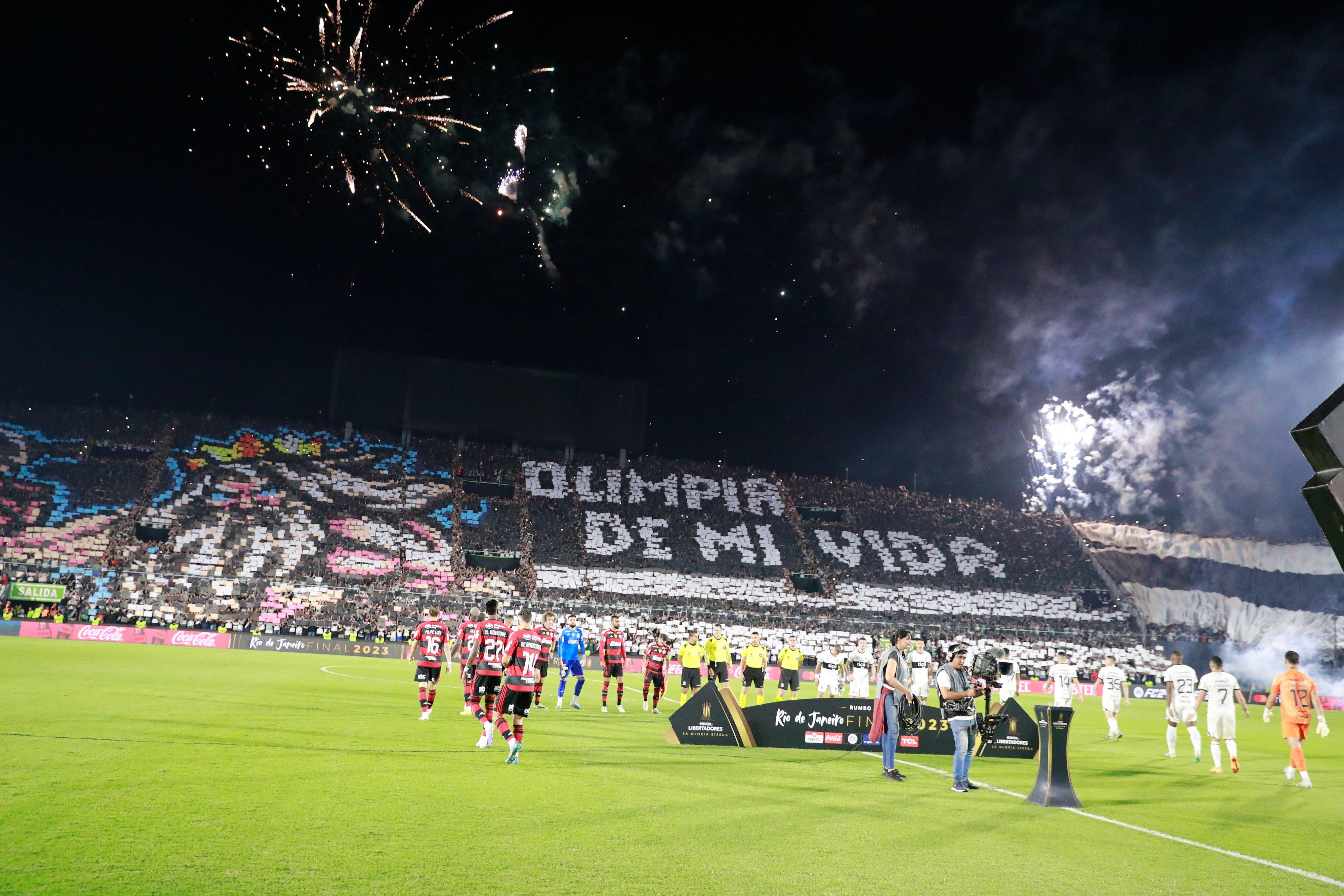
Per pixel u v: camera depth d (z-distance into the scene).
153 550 46.47
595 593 51.22
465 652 17.25
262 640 39.97
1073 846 8.00
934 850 7.54
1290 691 14.02
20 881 5.46
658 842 7.27
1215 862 7.71
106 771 9.17
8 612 40.09
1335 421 1.76
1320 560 56.41
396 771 10.13
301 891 5.51
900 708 11.73
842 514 64.12
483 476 60.88
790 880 6.32
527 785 9.60
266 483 54.34
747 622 49.69
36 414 54.62
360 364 62.09
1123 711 34.31
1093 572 59.75
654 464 67.06
